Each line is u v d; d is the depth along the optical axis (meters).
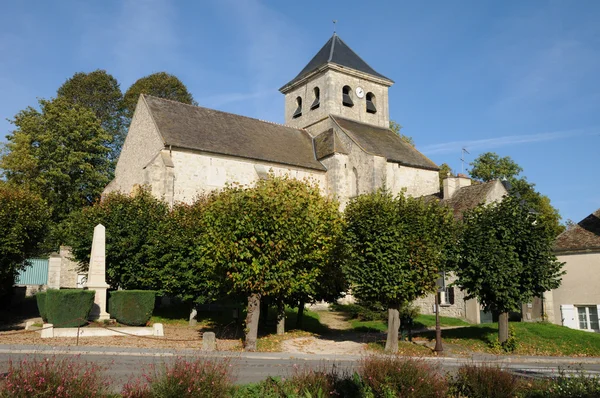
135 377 10.60
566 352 18.56
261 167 32.66
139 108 33.19
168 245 23.45
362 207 18.28
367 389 8.56
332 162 35.28
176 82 52.69
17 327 22.28
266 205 17.08
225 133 33.34
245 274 16.61
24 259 24.72
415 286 17.41
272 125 38.28
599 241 24.75
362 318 28.06
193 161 30.11
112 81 52.16
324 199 22.19
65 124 39.12
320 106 40.19
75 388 6.98
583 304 24.72
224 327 22.77
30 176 37.78
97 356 13.87
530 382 10.11
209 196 25.75
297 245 17.12
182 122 32.00
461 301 27.80
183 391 7.56
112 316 20.69
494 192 30.11
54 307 18.58
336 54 40.88
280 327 21.53
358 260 17.94
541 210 49.81
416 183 37.34
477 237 19.25
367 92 42.09
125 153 34.56
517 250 19.25
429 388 8.61
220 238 17.00
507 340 18.72
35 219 24.28
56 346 15.35
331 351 17.50
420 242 17.41
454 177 32.91
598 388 9.21
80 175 39.41
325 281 21.84
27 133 39.16
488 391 8.87
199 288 22.39
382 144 37.72
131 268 24.06
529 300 18.97
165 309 27.78
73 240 25.48
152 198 26.88
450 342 19.86
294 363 13.91
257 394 8.34
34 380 6.77
